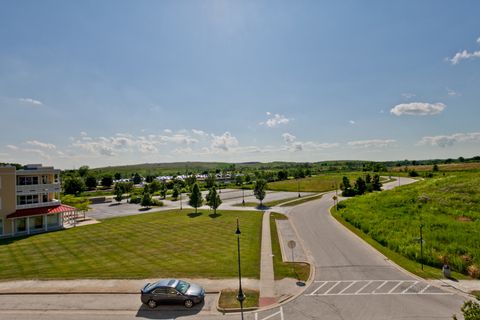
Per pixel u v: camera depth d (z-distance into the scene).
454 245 26.42
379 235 32.38
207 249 28.78
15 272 23.14
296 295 18.34
